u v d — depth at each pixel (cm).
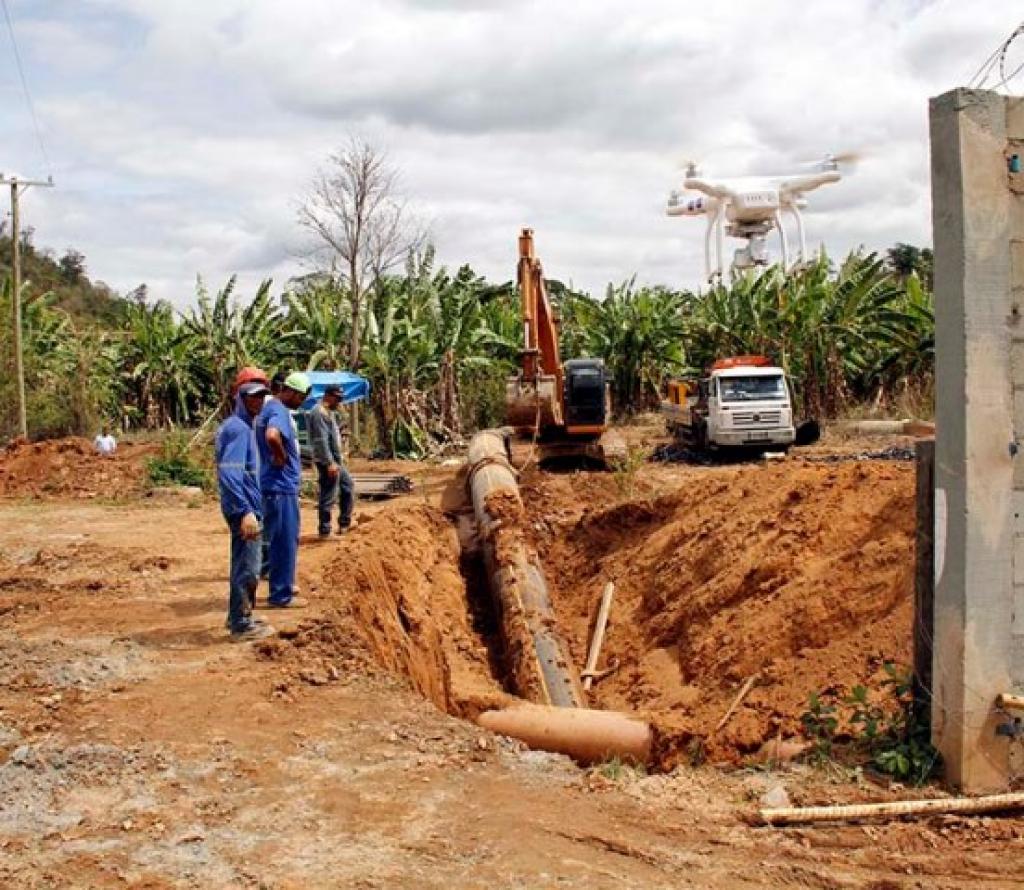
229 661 821
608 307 4156
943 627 646
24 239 7712
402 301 3325
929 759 653
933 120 643
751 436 2677
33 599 1055
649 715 766
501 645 1237
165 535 1502
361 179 3275
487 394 3488
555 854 531
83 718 696
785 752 714
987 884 529
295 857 518
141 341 3691
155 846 529
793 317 3475
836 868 539
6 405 3039
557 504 1769
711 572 1159
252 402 881
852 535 1021
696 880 515
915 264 5122
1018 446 637
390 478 2031
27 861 512
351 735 680
